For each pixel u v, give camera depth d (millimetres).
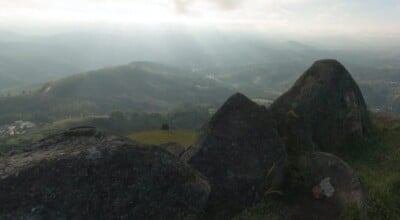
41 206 9188
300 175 15656
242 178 14867
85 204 9680
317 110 21547
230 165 15133
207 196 11570
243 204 14375
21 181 9375
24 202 9086
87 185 9883
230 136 16062
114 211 9961
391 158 19875
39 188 9398
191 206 11094
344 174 14617
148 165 10844
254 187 14883
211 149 15500
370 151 21203
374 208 13508
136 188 10422
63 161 10031
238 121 16656
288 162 16516
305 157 16406
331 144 21250
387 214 13469
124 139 11555
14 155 10664
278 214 13977
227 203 14133
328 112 21734
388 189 15180
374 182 16109
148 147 11266
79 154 10320
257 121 16828
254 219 13719
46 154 10430
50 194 9422
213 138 15852
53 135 11758
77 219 9453
